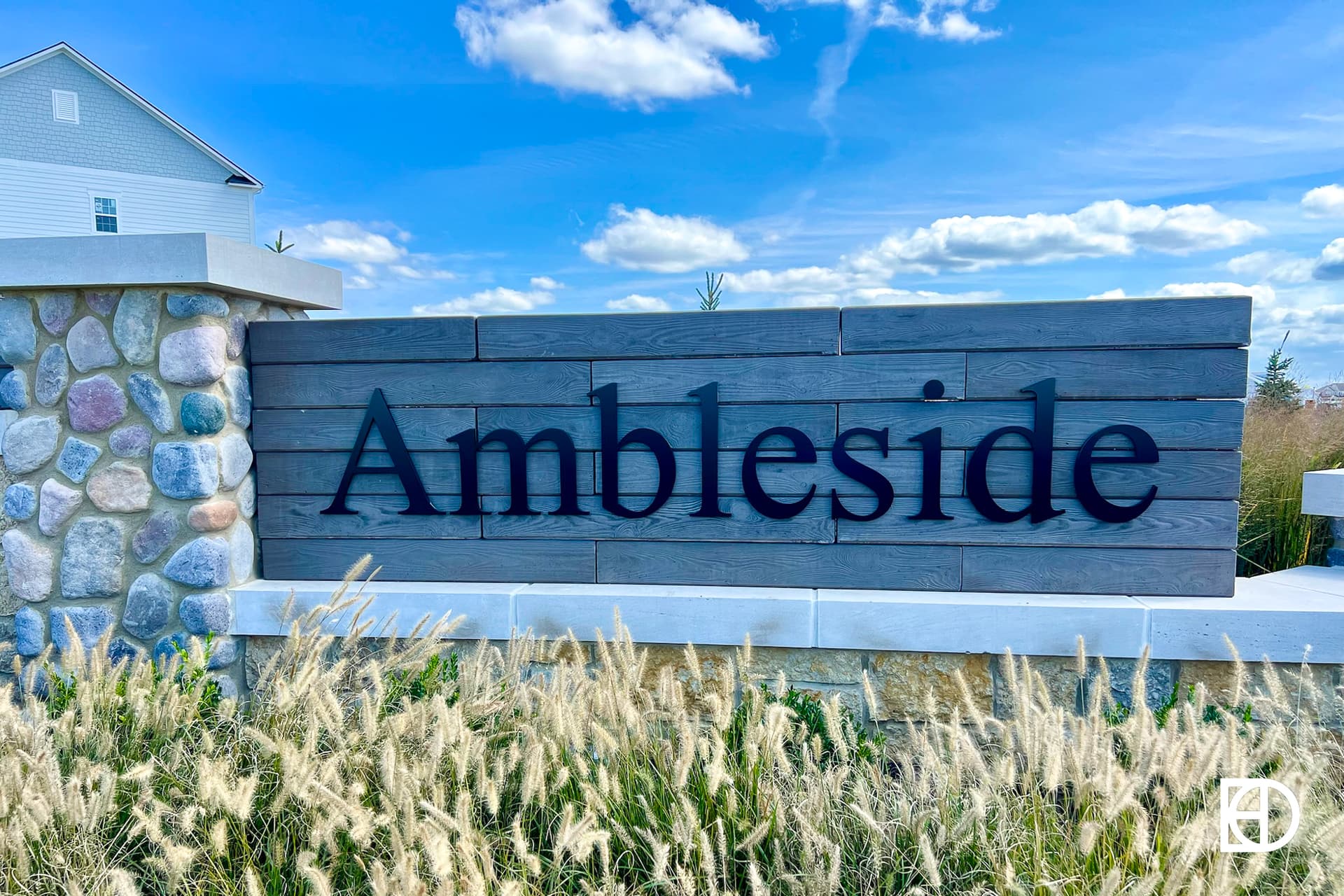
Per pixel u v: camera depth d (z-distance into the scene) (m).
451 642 3.38
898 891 2.07
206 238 3.31
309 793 2.07
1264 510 4.77
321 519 3.80
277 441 3.80
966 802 2.21
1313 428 5.41
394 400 3.72
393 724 2.35
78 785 2.09
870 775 2.31
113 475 3.56
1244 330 3.27
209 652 3.38
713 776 2.12
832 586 3.57
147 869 2.20
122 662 2.88
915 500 3.50
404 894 1.72
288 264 3.98
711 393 3.55
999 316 3.40
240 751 2.54
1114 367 3.36
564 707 2.33
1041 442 3.39
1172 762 2.05
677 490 3.62
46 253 3.42
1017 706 2.33
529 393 3.66
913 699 3.39
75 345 3.57
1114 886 1.67
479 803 2.19
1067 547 3.44
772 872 2.08
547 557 3.70
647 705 2.96
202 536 3.55
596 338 3.61
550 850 2.21
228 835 2.25
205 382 3.51
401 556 3.77
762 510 3.56
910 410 3.48
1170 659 3.23
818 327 3.50
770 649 3.46
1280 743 2.29
